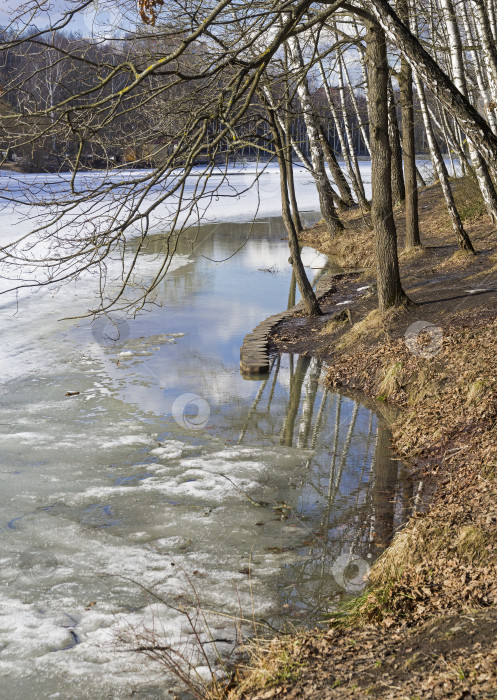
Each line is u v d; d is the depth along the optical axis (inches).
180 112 266.7
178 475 313.3
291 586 220.2
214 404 411.2
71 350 532.4
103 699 170.2
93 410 401.4
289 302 706.2
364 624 189.2
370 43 456.4
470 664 140.3
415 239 765.3
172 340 563.5
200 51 319.6
